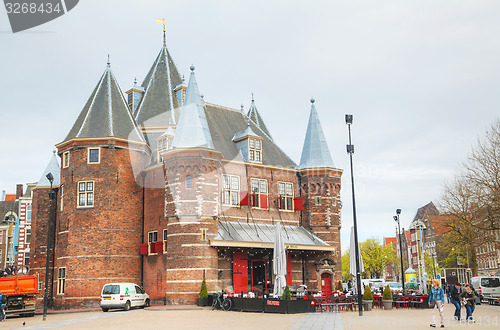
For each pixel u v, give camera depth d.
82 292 30.17
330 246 35.22
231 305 25.48
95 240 30.94
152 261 31.77
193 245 28.81
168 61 39.12
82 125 32.66
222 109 38.31
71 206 31.61
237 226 32.62
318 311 24.44
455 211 45.25
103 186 31.58
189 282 28.48
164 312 24.78
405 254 104.12
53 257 36.41
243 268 31.95
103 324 19.03
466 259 64.06
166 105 36.09
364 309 25.11
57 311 29.14
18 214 57.56
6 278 26.77
